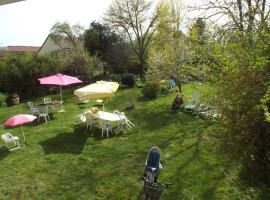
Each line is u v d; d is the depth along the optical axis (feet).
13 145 45.19
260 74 21.24
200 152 39.22
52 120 57.98
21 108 72.64
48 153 41.63
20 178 34.94
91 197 30.68
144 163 37.45
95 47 119.03
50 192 31.86
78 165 37.63
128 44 122.93
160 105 66.64
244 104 21.31
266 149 22.63
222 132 23.35
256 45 21.85
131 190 31.58
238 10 29.94
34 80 86.53
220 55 23.00
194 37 27.78
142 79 107.65
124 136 47.55
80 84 101.35
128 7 117.91
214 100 23.17
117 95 82.07
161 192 29.66
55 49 150.82
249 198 27.78
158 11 100.63
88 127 51.70
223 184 31.12
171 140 44.62
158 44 104.01
